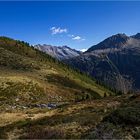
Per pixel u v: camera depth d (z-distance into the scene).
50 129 25.00
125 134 21.95
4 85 121.50
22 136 24.14
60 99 135.12
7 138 25.12
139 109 26.80
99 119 29.33
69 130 26.19
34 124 31.09
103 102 50.84
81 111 41.00
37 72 195.50
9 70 180.50
